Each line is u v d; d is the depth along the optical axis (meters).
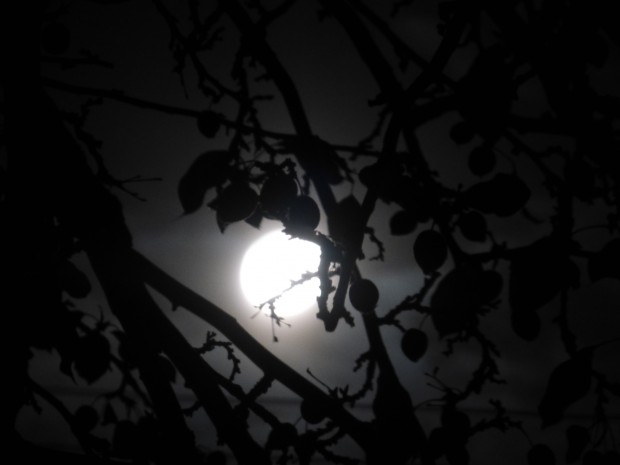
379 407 0.88
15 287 0.77
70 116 0.87
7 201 0.79
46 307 0.80
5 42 0.80
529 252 0.81
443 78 0.77
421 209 0.77
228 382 0.80
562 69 0.86
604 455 0.83
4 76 0.80
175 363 0.79
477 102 0.77
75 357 0.86
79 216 0.79
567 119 0.84
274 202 0.64
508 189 0.70
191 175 0.86
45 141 0.80
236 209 0.72
